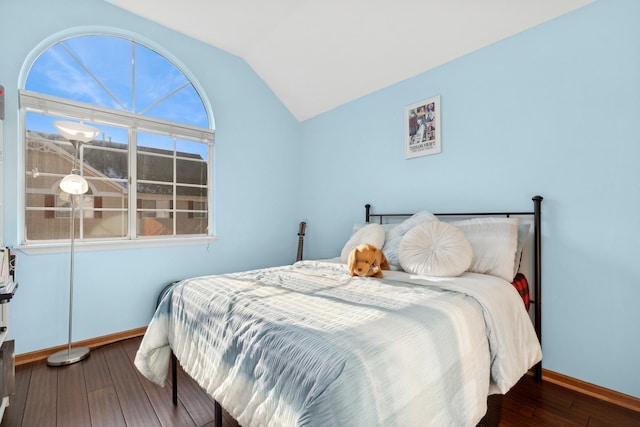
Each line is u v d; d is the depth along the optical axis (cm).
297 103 346
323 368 76
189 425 141
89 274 228
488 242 175
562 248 177
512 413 149
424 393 87
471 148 218
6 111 198
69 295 215
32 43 207
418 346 92
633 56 154
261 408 87
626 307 156
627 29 156
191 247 282
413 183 255
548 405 156
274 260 346
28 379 180
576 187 172
